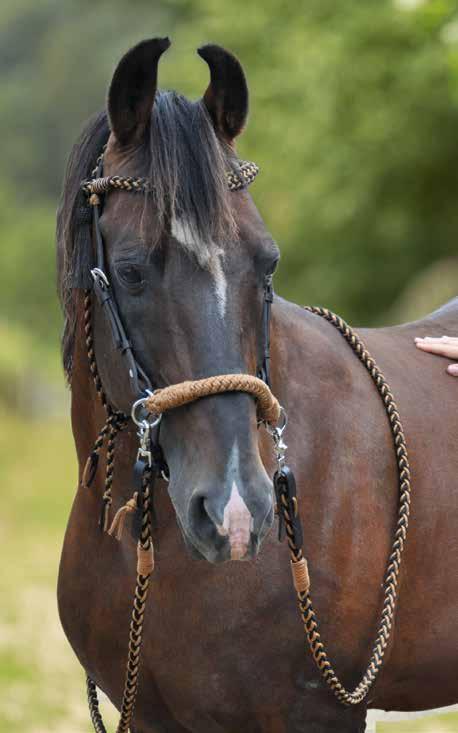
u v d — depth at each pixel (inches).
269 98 940.0
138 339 162.4
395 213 1007.6
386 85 885.8
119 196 164.7
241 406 154.4
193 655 177.0
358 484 182.7
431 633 190.7
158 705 186.7
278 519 174.9
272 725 179.9
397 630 187.8
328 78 876.6
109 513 185.2
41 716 348.5
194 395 153.9
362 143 924.0
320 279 1082.1
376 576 181.9
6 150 3097.9
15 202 2908.5
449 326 221.3
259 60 976.9
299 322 191.8
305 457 180.1
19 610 484.4
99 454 184.7
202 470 152.9
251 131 952.3
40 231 2561.5
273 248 162.9
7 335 1759.4
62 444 1107.3
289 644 175.8
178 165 157.2
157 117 162.7
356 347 195.9
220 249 157.1
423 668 192.2
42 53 3297.2
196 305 156.3
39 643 434.6
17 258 2445.9
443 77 847.7
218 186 157.2
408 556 187.3
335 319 200.2
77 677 393.4
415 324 221.0
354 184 966.4
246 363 157.9
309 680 177.6
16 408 1331.2
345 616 178.7
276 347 181.9
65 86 3075.8
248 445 152.9
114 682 191.3
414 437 192.4
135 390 162.7
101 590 187.6
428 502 189.9
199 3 1064.2
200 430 154.4
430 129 919.7
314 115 901.8
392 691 194.7
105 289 165.6
